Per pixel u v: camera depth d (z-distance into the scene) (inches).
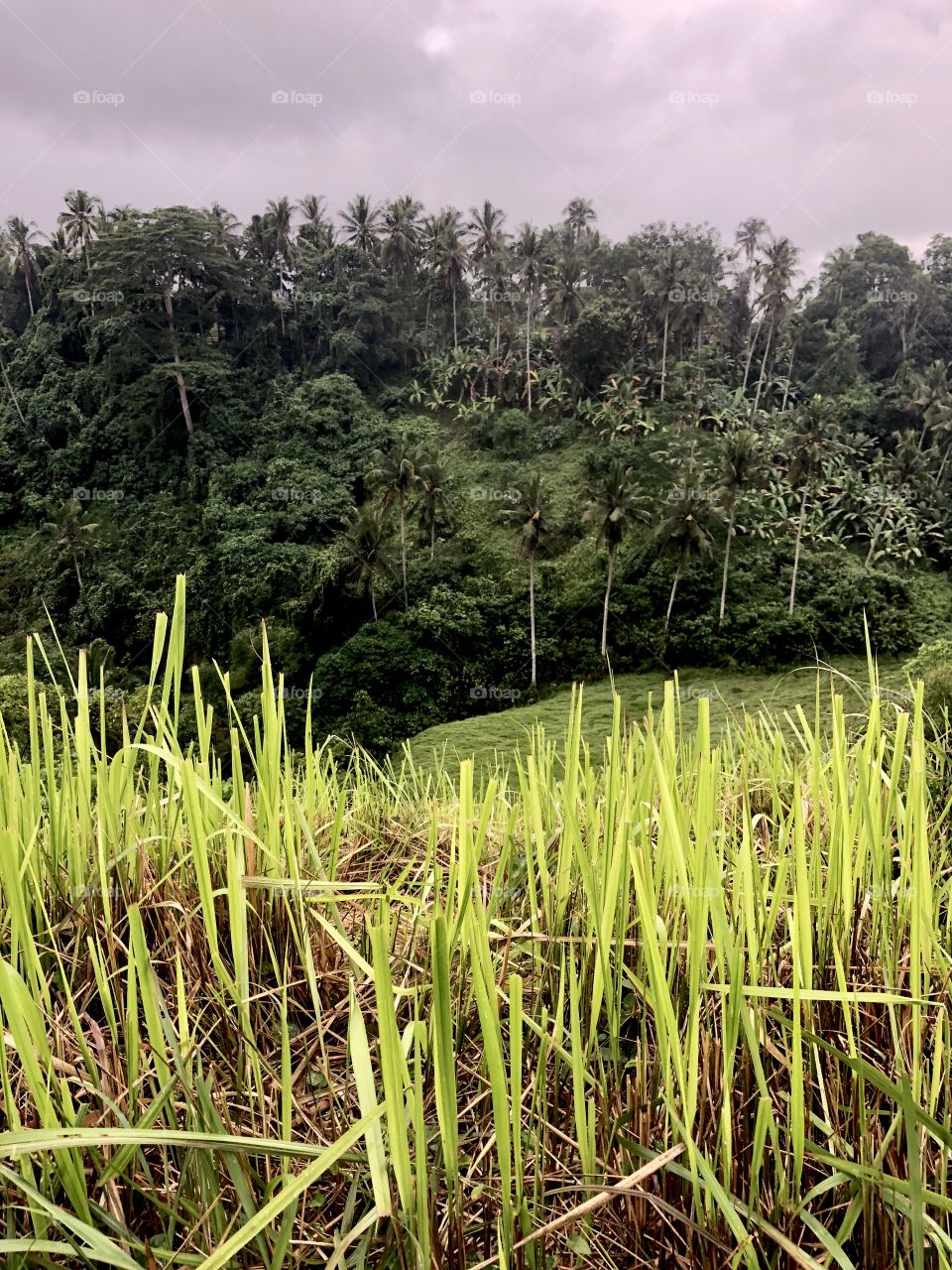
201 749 49.6
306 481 1732.3
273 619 1425.9
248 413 1926.7
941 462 1825.8
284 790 48.4
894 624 1314.0
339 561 1409.9
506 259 2039.9
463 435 1930.4
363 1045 27.6
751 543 1481.3
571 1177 33.1
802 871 31.7
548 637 1380.4
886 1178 28.6
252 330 2140.7
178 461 1823.3
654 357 2153.1
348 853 70.4
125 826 50.7
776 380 2162.9
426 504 1504.7
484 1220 32.9
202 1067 39.4
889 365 2453.2
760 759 72.9
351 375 2123.5
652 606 1385.3
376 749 1173.1
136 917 31.0
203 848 37.8
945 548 1531.7
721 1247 29.0
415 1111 26.9
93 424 1882.4
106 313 1925.4
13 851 33.4
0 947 45.4
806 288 2696.9
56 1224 31.9
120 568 1653.5
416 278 2300.7
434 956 25.5
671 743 43.2
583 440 1849.2
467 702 1296.8
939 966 39.3
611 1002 36.0
